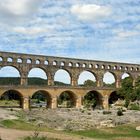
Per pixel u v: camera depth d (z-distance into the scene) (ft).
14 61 529.04
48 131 275.80
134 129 311.88
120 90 611.88
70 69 580.71
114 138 260.01
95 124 347.97
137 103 572.10
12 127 284.61
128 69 642.22
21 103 518.37
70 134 265.13
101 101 597.93
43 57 556.92
